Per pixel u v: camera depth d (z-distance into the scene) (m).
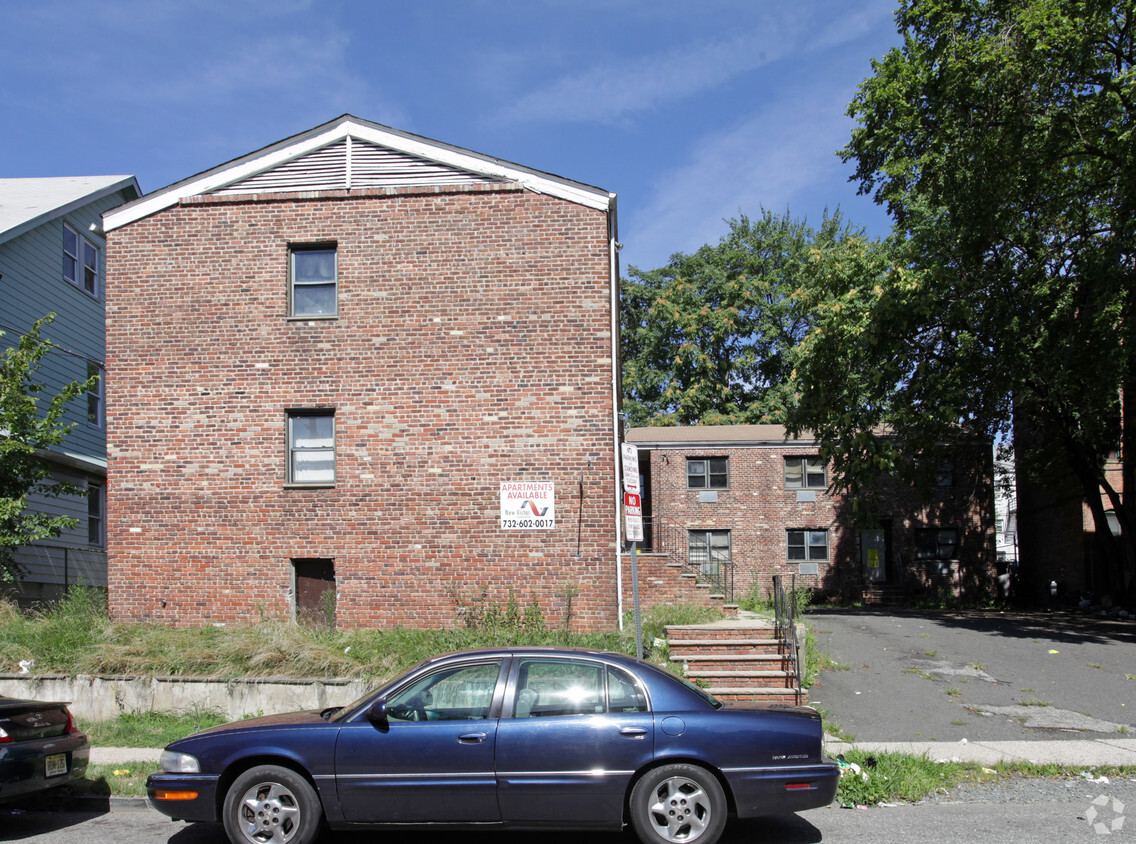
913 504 34.91
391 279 15.87
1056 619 22.97
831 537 34.34
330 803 6.84
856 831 7.54
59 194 23.92
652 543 33.34
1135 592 26.25
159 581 15.58
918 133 22.31
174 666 12.63
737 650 13.46
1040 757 9.74
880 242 32.16
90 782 9.07
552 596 15.09
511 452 15.41
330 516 15.52
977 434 30.14
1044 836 7.27
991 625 20.81
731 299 48.47
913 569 34.66
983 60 18.98
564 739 6.82
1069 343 21.44
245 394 15.83
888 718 11.71
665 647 13.66
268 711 12.14
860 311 26.11
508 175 15.89
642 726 6.86
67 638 13.37
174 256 16.17
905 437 27.94
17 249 21.17
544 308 15.61
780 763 6.85
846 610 28.58
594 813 6.77
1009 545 53.06
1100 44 20.08
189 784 6.96
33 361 18.14
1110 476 31.45
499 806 6.77
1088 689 13.38
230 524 15.61
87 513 24.20
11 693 12.51
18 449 17.11
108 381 16.02
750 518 34.34
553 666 7.13
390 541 15.40
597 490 15.24
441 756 6.81
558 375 15.49
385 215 16.00
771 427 37.09
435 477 15.46
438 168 16.05
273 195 16.16
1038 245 23.16
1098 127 20.02
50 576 21.97
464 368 15.61
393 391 15.67
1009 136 19.61
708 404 47.03
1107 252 20.52
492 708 6.97
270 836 6.85
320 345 15.84
